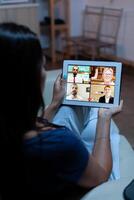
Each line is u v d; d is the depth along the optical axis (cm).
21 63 63
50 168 71
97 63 112
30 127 69
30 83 65
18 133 67
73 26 477
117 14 416
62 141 72
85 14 468
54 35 461
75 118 119
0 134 66
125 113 286
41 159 70
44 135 72
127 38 411
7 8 396
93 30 462
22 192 73
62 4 466
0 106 65
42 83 69
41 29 458
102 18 439
